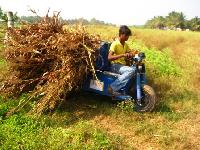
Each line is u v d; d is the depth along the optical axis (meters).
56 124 2.98
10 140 2.63
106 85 3.47
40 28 3.51
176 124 3.25
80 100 3.62
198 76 5.02
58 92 3.11
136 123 3.16
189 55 7.77
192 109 3.64
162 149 2.73
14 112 3.13
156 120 3.27
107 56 3.55
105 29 13.46
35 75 3.51
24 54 3.42
